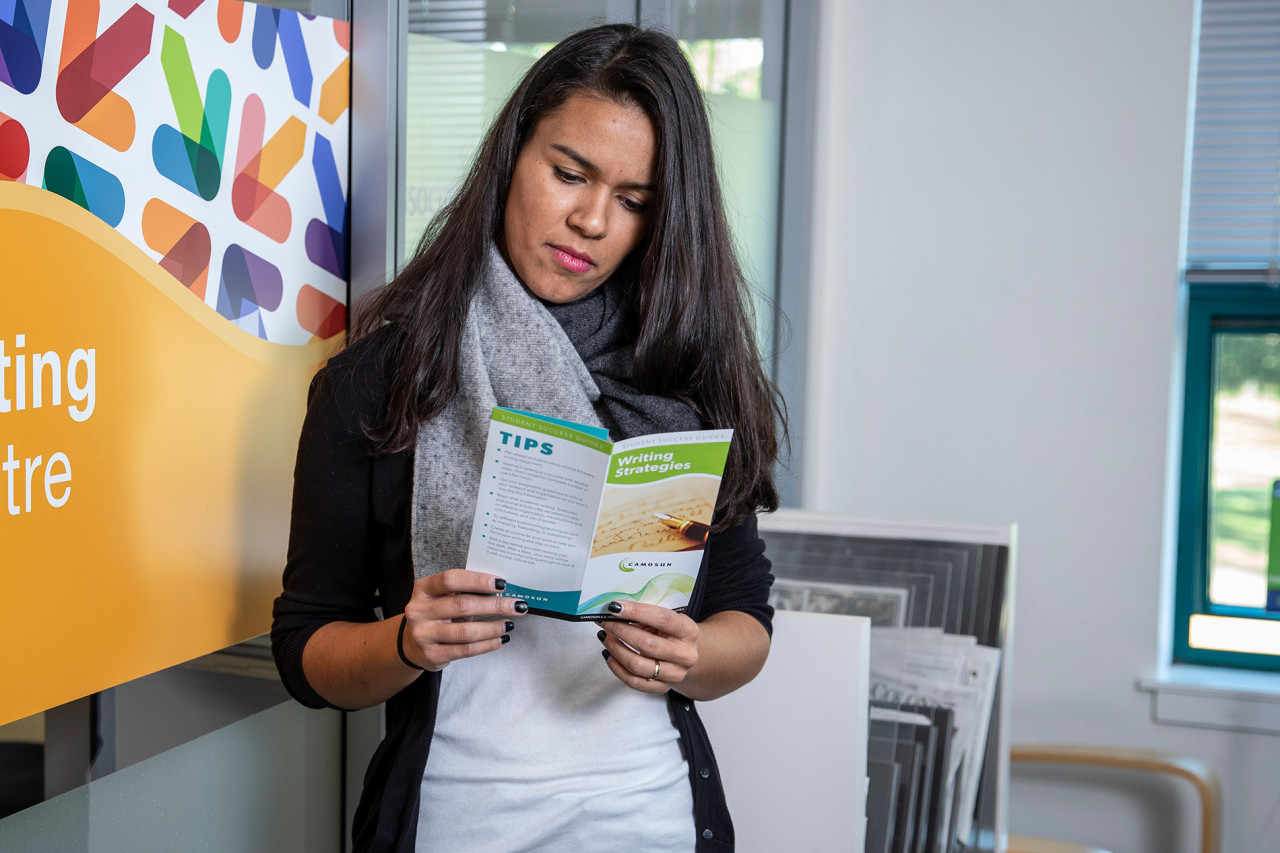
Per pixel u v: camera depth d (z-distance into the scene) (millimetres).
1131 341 2686
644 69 999
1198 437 2830
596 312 1067
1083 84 2666
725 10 2365
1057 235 2711
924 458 2842
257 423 1256
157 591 1110
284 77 1266
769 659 1555
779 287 2771
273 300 1275
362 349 1011
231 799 1293
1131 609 2732
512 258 1030
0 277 905
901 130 2791
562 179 997
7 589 929
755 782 1559
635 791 973
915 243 2807
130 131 1044
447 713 972
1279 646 2811
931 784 1899
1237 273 2686
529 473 851
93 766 1045
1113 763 2520
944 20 2740
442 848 947
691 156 1021
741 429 1104
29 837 991
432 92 1488
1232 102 2672
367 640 923
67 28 967
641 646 916
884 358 2852
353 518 994
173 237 1106
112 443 1037
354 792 1526
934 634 1989
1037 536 2777
